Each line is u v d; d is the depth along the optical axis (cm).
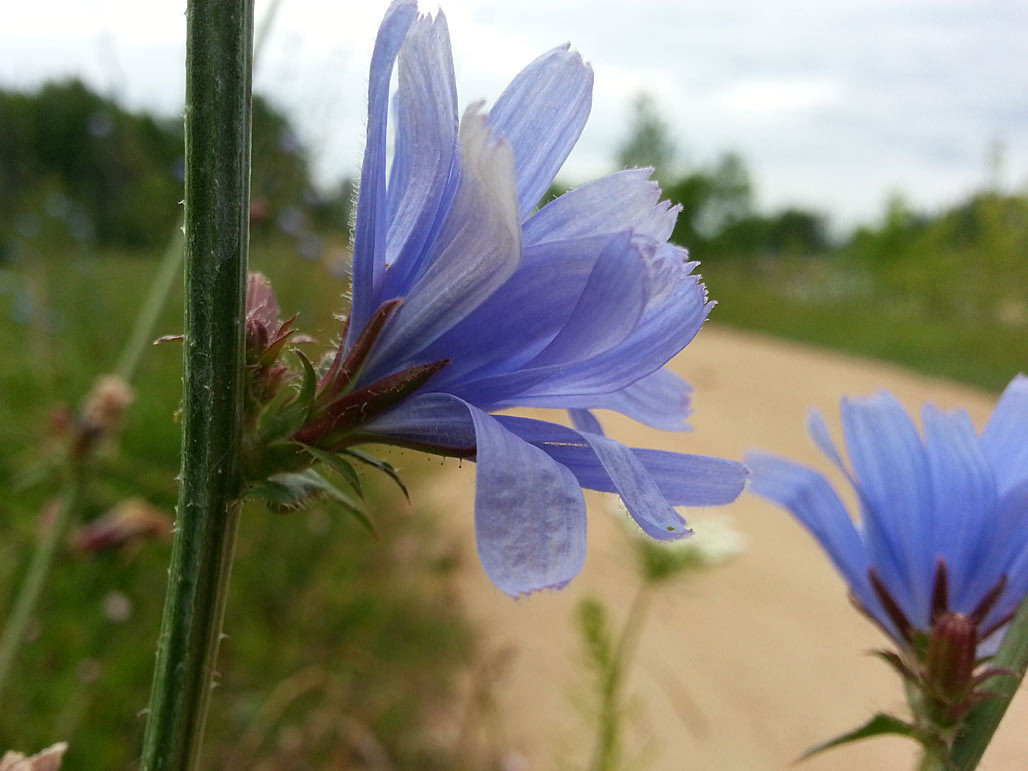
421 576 30
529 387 6
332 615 24
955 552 7
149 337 17
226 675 21
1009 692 6
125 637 21
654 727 24
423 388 6
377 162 6
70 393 32
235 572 24
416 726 22
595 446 5
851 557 8
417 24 6
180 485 6
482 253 6
